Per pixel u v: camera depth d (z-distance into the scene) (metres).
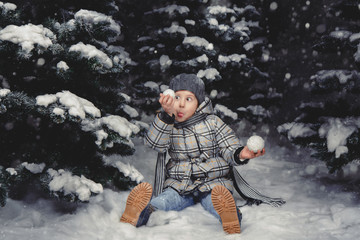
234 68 7.37
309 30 7.54
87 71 3.61
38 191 3.58
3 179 2.99
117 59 3.91
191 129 3.53
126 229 2.88
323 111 4.51
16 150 3.55
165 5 7.48
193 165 3.52
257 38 7.71
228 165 3.57
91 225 2.97
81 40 3.61
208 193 3.44
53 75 3.53
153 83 7.38
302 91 7.43
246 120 7.91
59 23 3.78
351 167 4.98
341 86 4.24
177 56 7.30
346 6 4.32
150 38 7.63
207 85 6.99
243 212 3.53
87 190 3.05
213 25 7.04
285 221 3.17
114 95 4.22
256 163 5.87
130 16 8.20
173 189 3.46
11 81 3.46
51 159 3.39
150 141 3.42
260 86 7.71
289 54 7.84
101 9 4.45
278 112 7.77
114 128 3.44
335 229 3.01
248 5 7.76
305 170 5.20
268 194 4.14
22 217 3.00
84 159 3.72
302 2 7.70
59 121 2.97
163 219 3.19
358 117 4.17
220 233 2.91
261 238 2.76
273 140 7.40
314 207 3.64
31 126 3.58
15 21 3.29
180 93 3.54
